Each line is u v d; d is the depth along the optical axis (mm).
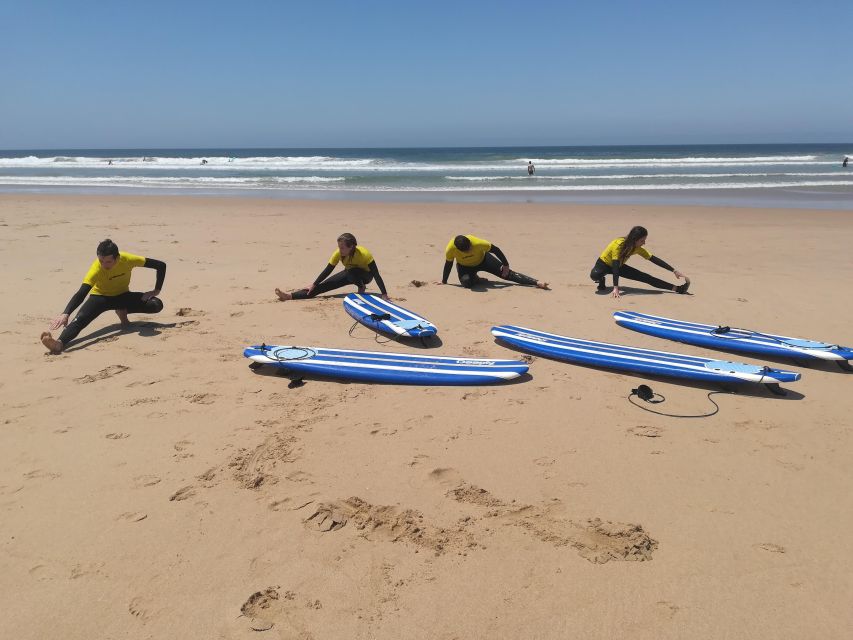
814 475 3744
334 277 7891
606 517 3316
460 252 8289
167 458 3895
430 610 2656
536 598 2729
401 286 8633
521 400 4824
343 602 2701
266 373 5336
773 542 3111
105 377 5188
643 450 4051
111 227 13664
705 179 30578
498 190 25469
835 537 3150
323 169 43312
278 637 2500
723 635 2514
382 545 3090
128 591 2754
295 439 4152
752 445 4121
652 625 2568
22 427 4273
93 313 6195
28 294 7754
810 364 5746
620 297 8062
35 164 54562
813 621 2584
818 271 9438
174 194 23406
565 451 4027
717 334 6215
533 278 8820
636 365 5316
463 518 3311
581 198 21578
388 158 71438
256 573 2879
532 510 3381
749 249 11453
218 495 3504
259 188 26750
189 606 2668
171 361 5578
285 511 3361
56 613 2617
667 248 11664
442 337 6398
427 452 3998
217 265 9781
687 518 3311
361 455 3955
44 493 3500
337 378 5246
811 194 22172
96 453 3943
